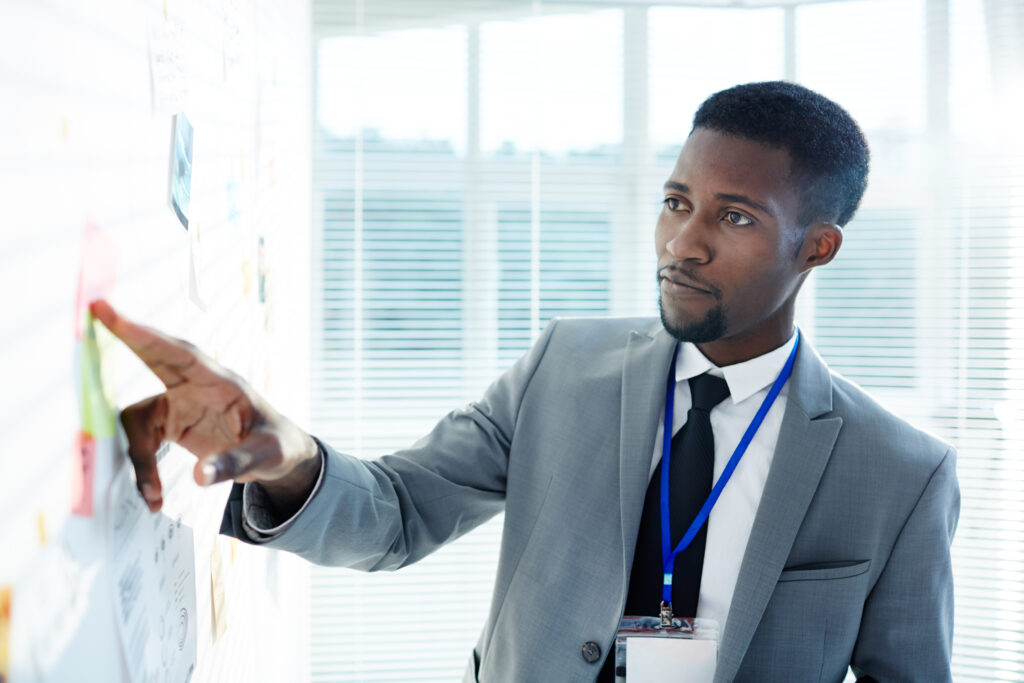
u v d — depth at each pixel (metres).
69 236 0.50
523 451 1.21
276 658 1.75
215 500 0.97
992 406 2.58
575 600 1.11
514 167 2.67
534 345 1.30
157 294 0.69
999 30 2.55
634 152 2.70
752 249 1.02
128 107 0.61
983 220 2.58
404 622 2.64
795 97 1.07
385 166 2.63
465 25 2.64
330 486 0.85
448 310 2.68
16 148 0.43
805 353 1.18
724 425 1.14
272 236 1.57
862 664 1.15
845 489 1.10
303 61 2.28
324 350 2.64
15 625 0.43
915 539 1.10
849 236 2.66
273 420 0.64
